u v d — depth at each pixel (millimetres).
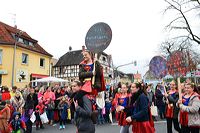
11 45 28719
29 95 11500
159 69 8133
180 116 6824
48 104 14156
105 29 4340
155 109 10961
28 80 31234
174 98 8359
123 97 7516
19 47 29703
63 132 11664
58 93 14578
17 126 10117
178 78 6969
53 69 51062
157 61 8203
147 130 5754
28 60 31453
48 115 14258
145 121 5785
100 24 4398
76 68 48688
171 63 7684
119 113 6969
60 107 13273
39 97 14305
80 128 4707
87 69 4645
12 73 26875
